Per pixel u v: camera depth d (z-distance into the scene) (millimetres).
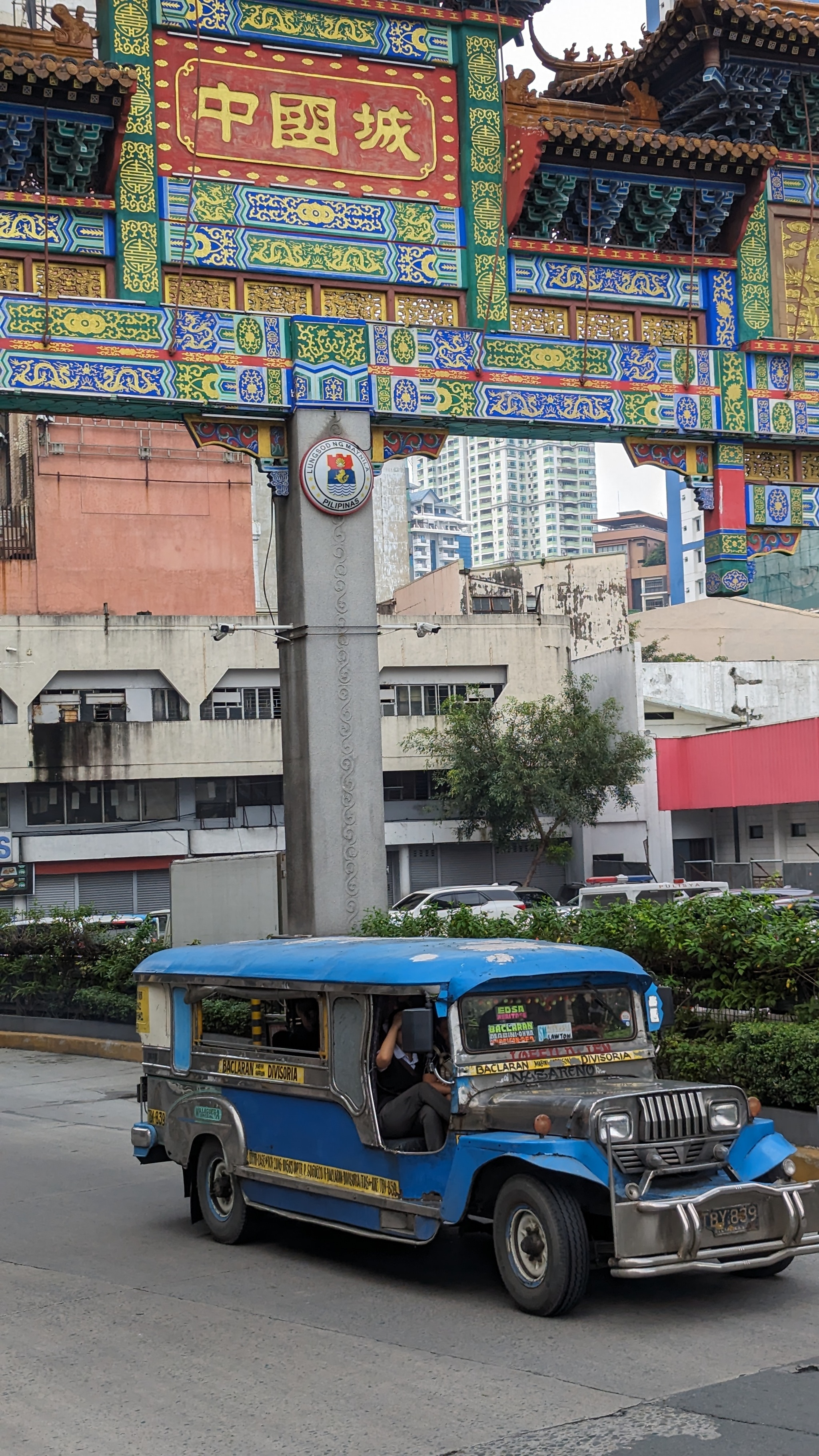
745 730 43750
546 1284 7828
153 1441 6387
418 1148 8719
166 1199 12023
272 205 18344
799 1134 11711
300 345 18188
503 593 56594
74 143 17391
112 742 44688
